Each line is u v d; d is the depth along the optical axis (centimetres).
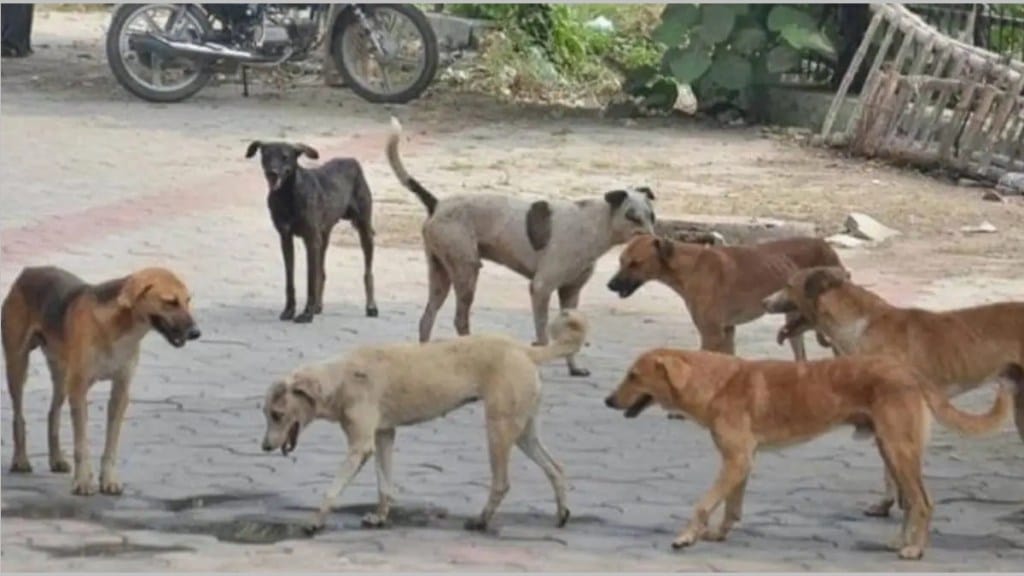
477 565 867
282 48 2452
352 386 915
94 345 955
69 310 969
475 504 973
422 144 2169
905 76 2142
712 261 1153
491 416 923
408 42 2439
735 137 2294
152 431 1099
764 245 1177
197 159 2031
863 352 989
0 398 1162
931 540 924
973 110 2034
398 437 1101
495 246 1260
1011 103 2005
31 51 2852
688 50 2370
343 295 1472
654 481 1021
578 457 1065
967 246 1692
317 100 2470
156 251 1593
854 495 1005
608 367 1275
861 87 2391
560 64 2672
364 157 2047
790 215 1792
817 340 1248
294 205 1363
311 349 1298
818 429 898
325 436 1099
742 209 1809
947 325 984
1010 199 1923
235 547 893
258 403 1162
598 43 2731
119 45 2420
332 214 1387
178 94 2430
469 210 1261
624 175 1992
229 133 2200
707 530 918
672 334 1374
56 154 2038
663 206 1802
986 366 984
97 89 2525
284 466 1034
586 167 2036
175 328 949
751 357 1301
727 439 899
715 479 1000
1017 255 1658
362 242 1422
